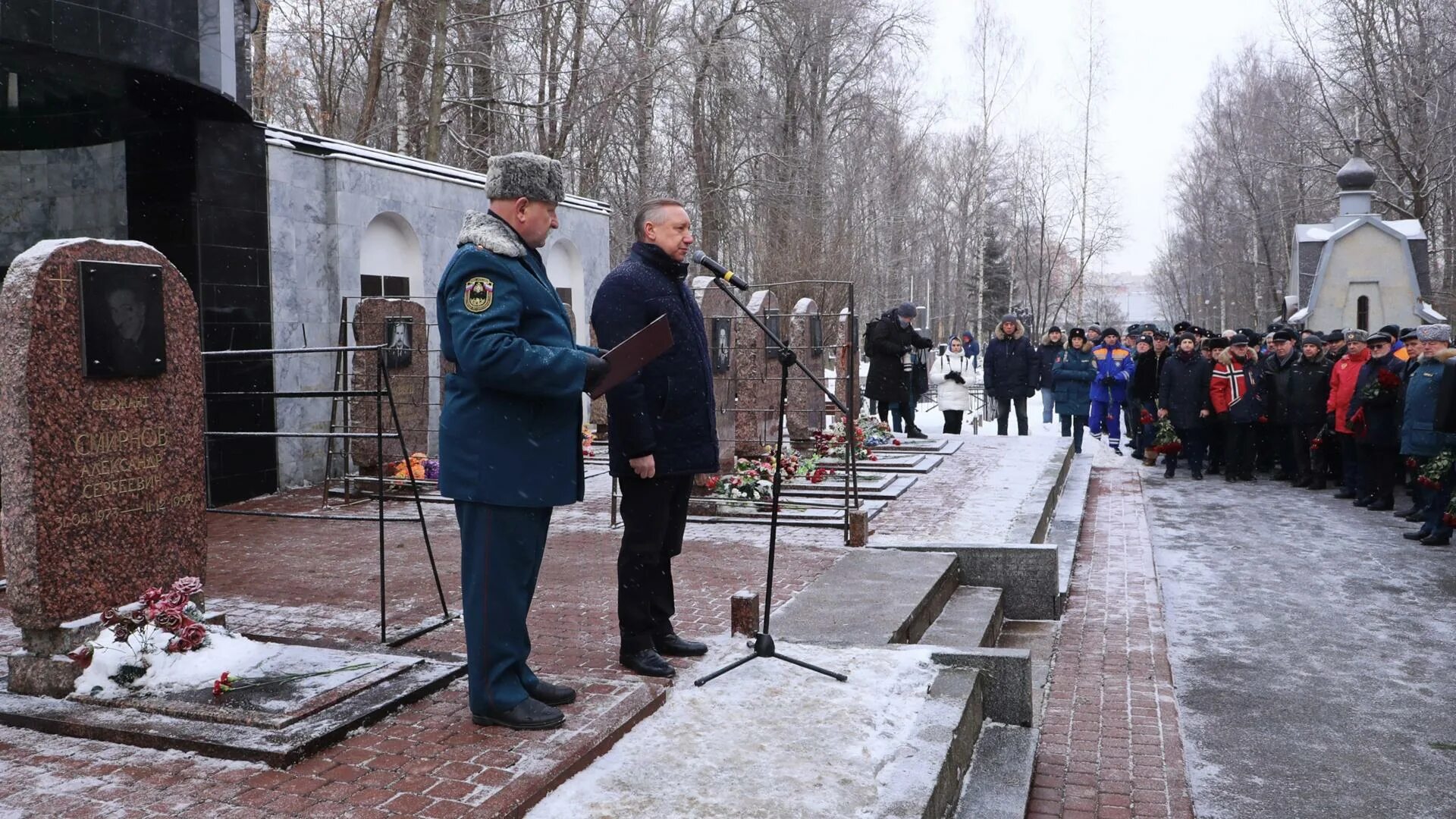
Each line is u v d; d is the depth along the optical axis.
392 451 11.23
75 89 9.22
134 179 10.29
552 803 3.48
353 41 23.16
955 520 9.64
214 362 10.21
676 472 4.82
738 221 33.00
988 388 18.50
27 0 7.90
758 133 32.66
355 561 7.75
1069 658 7.00
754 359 12.08
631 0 24.86
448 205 13.59
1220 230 54.75
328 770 3.63
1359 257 29.80
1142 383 17.30
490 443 3.89
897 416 18.06
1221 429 16.53
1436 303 32.75
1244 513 12.95
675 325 4.89
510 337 3.76
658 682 4.62
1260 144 45.97
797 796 3.54
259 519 9.72
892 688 4.68
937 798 3.71
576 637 5.54
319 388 11.59
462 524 4.03
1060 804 4.73
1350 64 31.86
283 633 5.68
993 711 5.10
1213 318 68.44
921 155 44.94
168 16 8.88
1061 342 18.34
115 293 4.47
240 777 3.56
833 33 32.69
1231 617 8.23
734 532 9.00
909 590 6.74
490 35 22.75
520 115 24.31
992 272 60.69
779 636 5.64
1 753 3.80
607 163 31.73
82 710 4.09
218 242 10.34
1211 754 5.54
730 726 4.18
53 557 4.30
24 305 4.20
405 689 4.29
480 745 3.83
